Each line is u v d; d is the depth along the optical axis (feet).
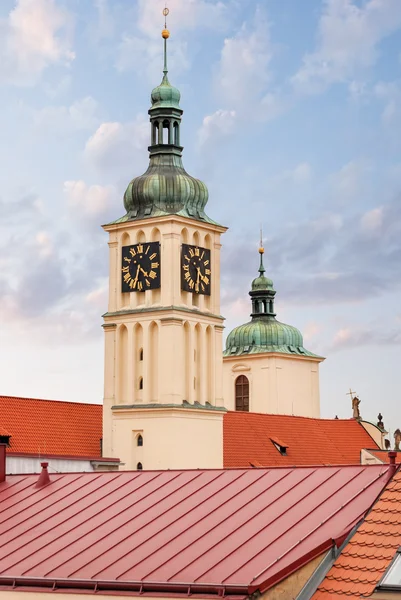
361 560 150.00
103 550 177.78
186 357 429.79
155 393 425.69
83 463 395.34
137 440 426.92
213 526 175.42
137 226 436.35
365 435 557.74
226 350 623.77
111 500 197.57
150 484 199.52
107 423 430.61
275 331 616.39
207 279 441.68
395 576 140.67
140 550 174.19
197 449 427.74
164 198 438.40
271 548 161.68
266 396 606.14
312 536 160.76
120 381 433.48
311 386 620.08
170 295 425.69
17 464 369.91
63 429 413.80
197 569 162.40
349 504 167.94
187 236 435.94
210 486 191.11
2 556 185.37
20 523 197.98
